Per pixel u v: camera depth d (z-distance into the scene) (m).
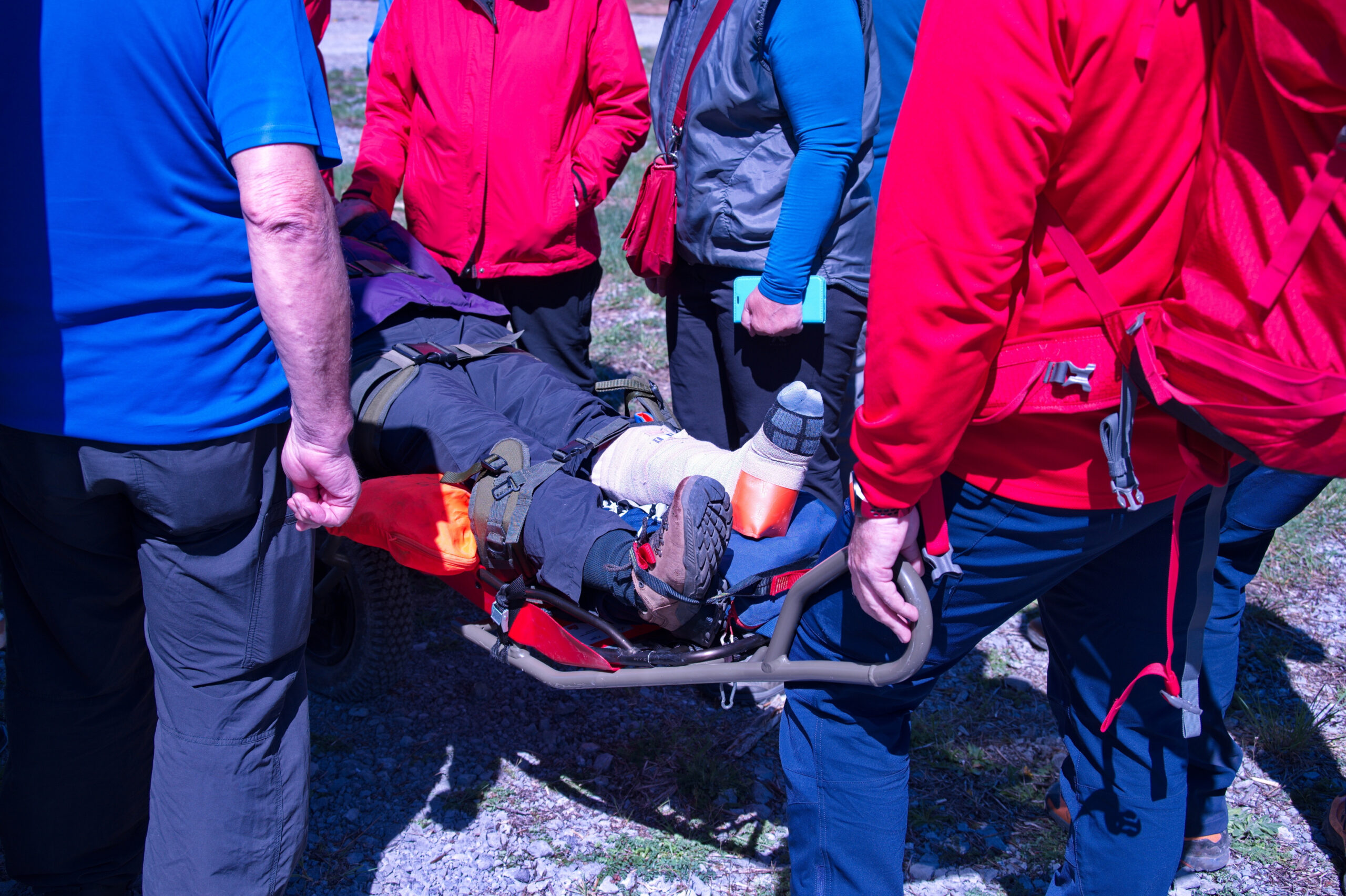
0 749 2.90
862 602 1.84
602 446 2.78
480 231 3.75
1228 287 1.41
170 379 1.86
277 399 1.99
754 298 3.03
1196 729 1.78
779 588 2.39
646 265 3.30
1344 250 1.30
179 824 2.09
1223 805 2.72
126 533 2.08
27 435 1.89
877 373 1.60
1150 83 1.39
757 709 3.36
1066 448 1.66
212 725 2.08
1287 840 2.87
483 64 3.61
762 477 2.46
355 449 2.97
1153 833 1.97
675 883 2.66
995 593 1.85
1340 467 1.45
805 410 2.42
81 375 1.83
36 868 2.29
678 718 3.31
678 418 3.53
